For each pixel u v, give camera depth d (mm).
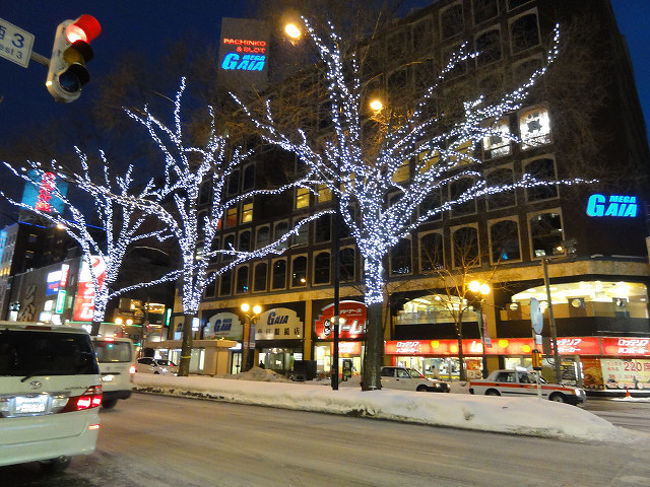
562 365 26875
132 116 18812
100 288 25344
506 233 29469
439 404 11719
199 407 14008
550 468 6543
